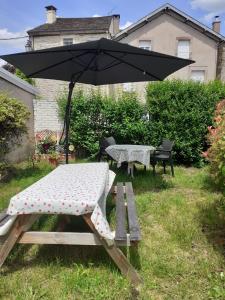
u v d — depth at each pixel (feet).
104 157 25.21
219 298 7.24
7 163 20.51
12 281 7.75
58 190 8.59
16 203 7.57
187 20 57.98
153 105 26.03
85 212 7.51
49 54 14.46
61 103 27.78
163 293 7.48
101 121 27.02
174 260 9.01
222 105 14.14
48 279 7.94
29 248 9.47
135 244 7.75
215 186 17.06
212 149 11.30
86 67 16.78
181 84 25.72
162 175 21.40
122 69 18.01
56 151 26.84
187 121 25.38
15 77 24.50
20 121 18.70
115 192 12.83
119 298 7.20
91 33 58.34
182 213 13.01
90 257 8.89
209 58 59.11
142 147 20.24
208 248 9.80
